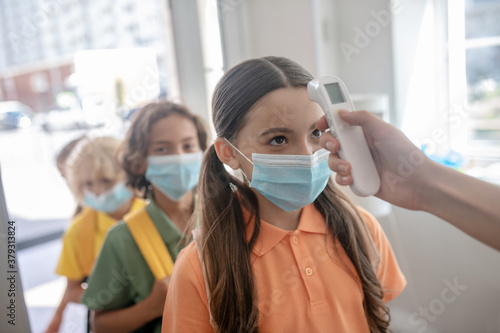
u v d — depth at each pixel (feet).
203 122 3.10
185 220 2.97
